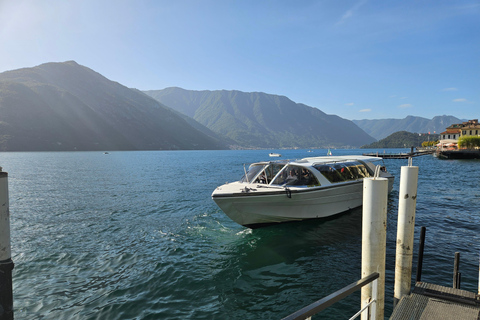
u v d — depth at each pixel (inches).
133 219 596.4
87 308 270.4
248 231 492.1
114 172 1829.5
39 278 330.6
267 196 450.0
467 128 4220.0
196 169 2086.6
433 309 169.9
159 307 270.2
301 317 79.1
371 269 136.5
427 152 4008.4
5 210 68.4
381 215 135.2
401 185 190.2
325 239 441.1
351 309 257.6
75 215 637.3
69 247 429.7
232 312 260.7
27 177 1510.8
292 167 512.4
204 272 340.8
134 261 375.2
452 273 322.7
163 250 413.1
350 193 572.1
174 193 936.9
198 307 269.6
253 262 366.6
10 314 69.7
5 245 68.7
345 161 606.2
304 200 484.1
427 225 521.7
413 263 351.6
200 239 459.2
